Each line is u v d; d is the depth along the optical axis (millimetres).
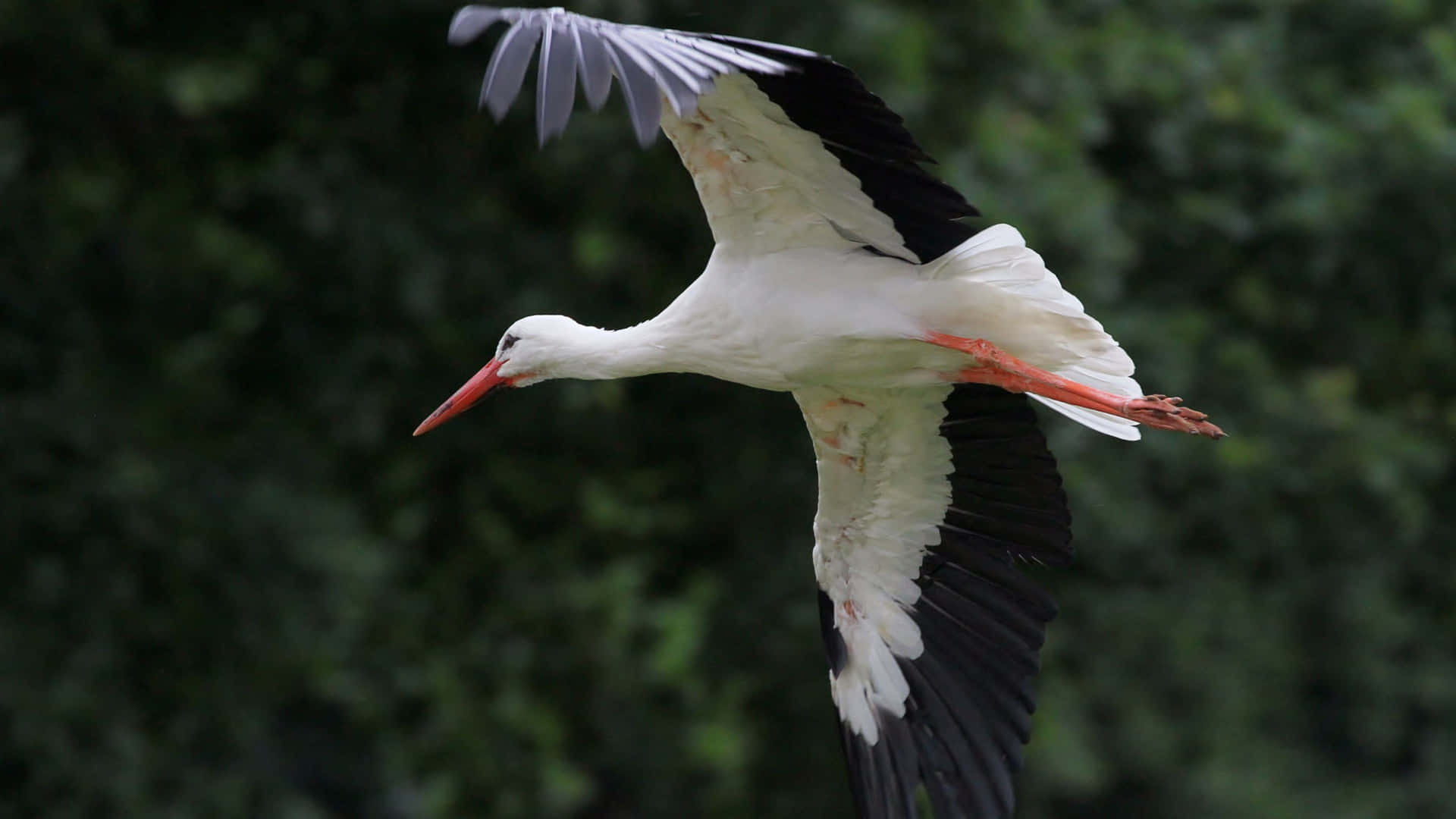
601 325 13453
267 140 13656
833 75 6527
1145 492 15117
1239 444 14867
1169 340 14578
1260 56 15336
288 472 13172
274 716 13781
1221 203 14984
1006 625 8156
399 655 13352
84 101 13281
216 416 13336
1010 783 8062
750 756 13562
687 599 13383
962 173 12812
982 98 13453
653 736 13406
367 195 13125
